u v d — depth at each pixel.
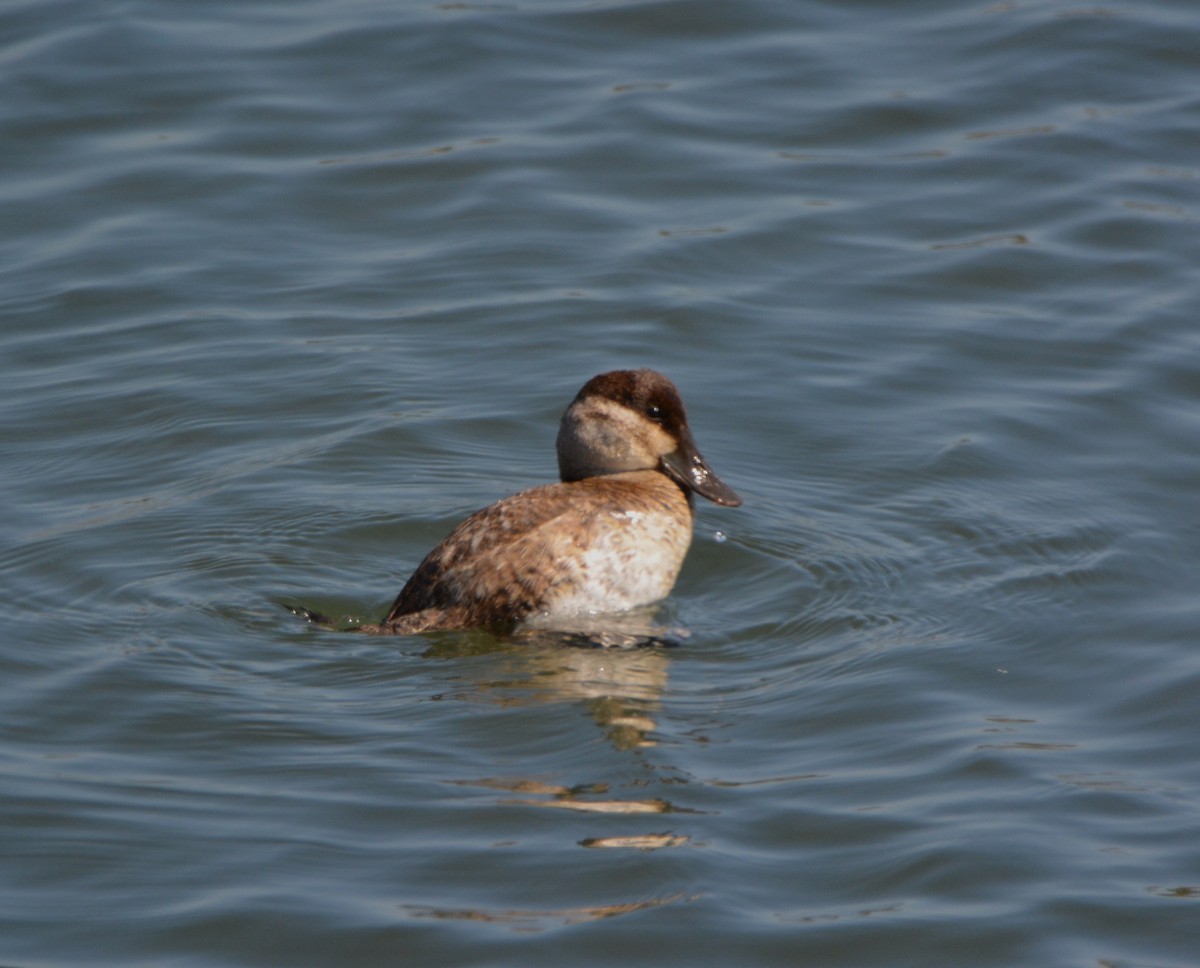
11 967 7.76
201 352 15.17
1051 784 9.28
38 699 10.19
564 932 8.01
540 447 13.97
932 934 8.04
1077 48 19.89
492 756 9.57
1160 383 14.62
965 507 12.92
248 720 9.96
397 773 9.38
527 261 16.69
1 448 13.74
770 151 18.45
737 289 16.23
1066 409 14.28
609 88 19.50
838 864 8.57
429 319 15.78
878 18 20.88
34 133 18.58
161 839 8.75
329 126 18.84
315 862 8.57
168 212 17.44
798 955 7.89
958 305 15.96
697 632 11.25
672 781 9.30
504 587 10.95
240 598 11.60
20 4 21.05
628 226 17.23
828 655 10.92
